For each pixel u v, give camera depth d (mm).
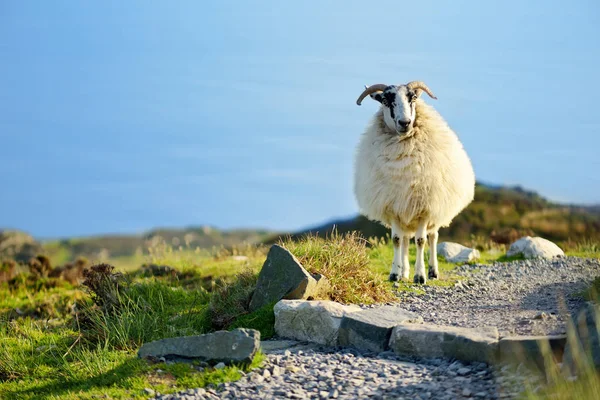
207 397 6516
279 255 9461
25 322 11688
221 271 14023
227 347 7340
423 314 9008
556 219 28250
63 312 12891
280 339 8477
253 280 10312
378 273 11375
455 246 14891
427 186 10750
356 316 8055
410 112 10609
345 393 6297
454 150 11109
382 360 7254
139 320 9375
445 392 6020
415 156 10664
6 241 26000
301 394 6363
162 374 7195
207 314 9766
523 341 6492
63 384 7668
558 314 8188
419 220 11297
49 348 9117
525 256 14516
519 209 30203
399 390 6207
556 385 5598
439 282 11609
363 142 11430
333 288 9750
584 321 6477
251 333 7387
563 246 17203
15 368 8438
